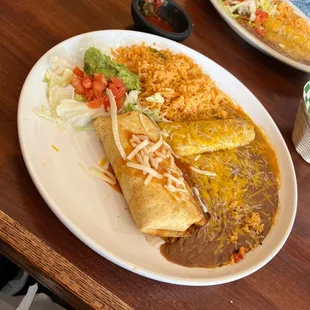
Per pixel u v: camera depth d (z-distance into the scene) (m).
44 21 0.44
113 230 0.32
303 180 0.44
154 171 0.34
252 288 0.33
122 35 0.45
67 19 0.45
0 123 0.34
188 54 0.48
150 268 0.30
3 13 0.42
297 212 0.41
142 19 0.46
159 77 0.43
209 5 0.58
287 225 0.37
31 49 0.41
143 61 0.43
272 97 0.51
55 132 0.35
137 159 0.35
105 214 0.32
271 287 0.34
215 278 0.31
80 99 0.38
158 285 0.31
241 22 0.58
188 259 0.32
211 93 0.45
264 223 0.37
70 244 0.30
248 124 0.44
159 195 0.33
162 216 0.32
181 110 0.43
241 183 0.39
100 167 0.35
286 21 0.60
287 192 0.41
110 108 0.38
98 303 0.28
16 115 0.35
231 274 0.32
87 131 0.37
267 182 0.41
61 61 0.39
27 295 0.37
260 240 0.36
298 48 0.57
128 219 0.33
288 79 0.54
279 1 0.63
